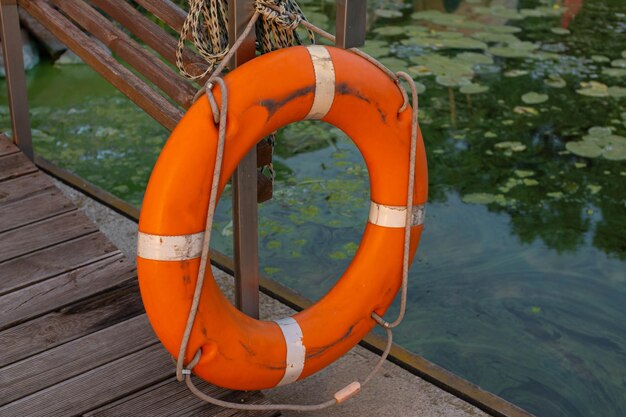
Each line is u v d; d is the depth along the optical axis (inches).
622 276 120.7
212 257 107.3
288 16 69.5
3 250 91.7
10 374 76.2
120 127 161.6
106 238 94.6
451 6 221.6
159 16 84.5
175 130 64.7
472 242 128.0
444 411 83.7
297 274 117.6
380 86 69.8
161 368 77.6
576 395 98.0
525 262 123.3
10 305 84.2
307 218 131.5
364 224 130.3
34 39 187.8
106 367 77.5
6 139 113.2
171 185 63.5
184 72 75.6
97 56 92.1
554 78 179.5
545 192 140.7
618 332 109.3
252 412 73.8
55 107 168.7
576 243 128.1
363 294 75.2
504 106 167.9
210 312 67.9
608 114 164.9
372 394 85.5
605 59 189.6
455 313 112.0
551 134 157.8
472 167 147.6
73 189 124.7
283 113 66.5
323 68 67.1
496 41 197.6
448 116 164.1
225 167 65.3
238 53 70.3
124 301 85.7
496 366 102.2
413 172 72.4
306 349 73.1
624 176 145.3
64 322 82.7
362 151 73.1
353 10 67.7
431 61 185.9
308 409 71.7
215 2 71.9
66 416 72.1
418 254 124.9
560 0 228.4
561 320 111.3
